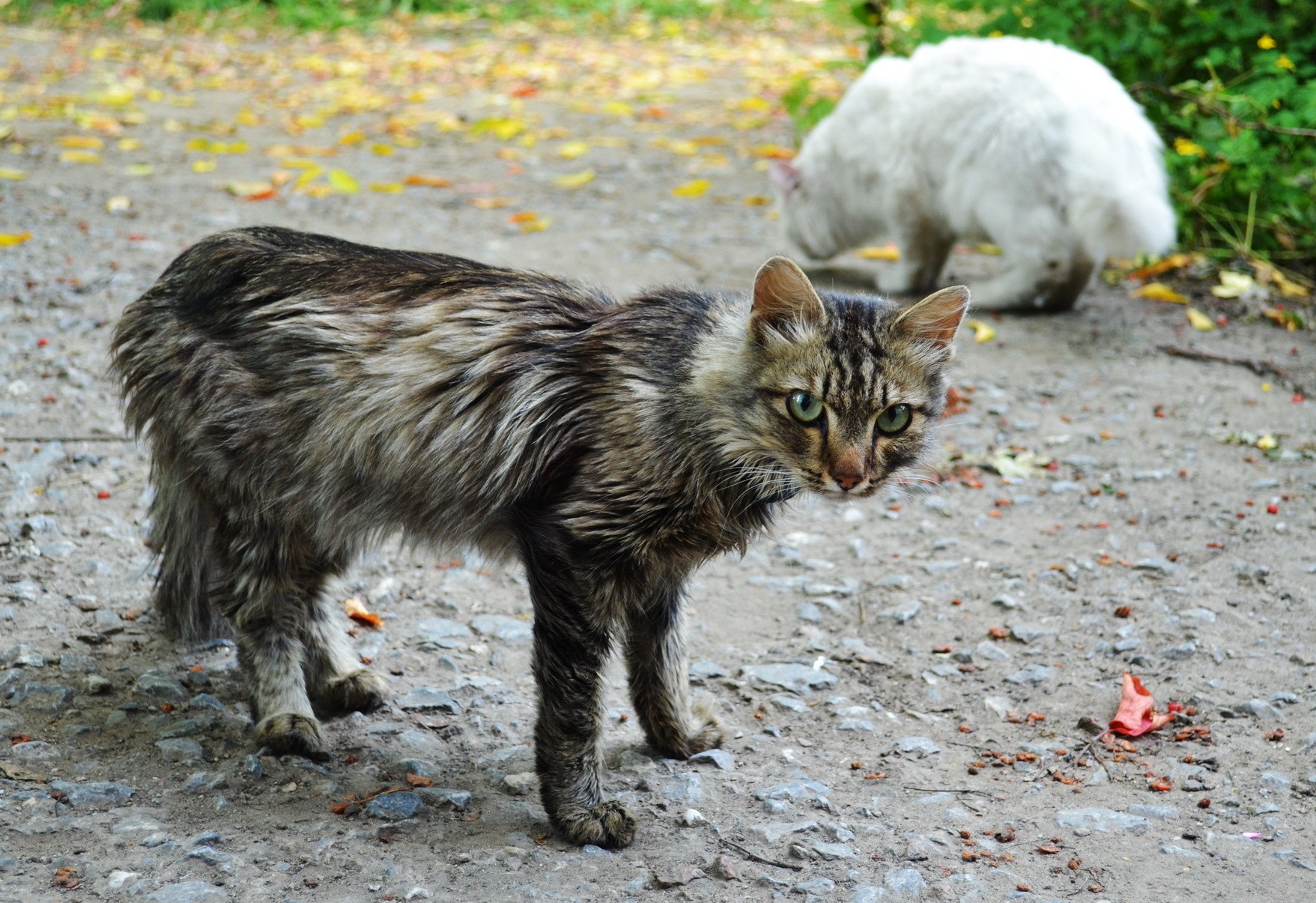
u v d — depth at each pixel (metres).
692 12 19.08
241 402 3.48
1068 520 5.29
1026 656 4.34
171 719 3.69
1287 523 5.18
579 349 3.30
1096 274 8.06
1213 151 7.89
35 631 4.10
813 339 3.25
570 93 13.52
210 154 10.23
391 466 3.43
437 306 3.44
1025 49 7.25
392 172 9.97
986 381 6.57
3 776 3.29
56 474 5.12
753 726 3.93
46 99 11.94
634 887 3.04
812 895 3.03
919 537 5.18
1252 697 4.04
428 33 17.27
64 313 6.66
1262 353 6.93
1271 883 3.13
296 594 3.70
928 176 7.39
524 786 3.50
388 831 3.22
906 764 3.71
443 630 4.38
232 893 2.90
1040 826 3.38
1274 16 8.69
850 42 17.27
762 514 3.46
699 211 9.23
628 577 3.26
